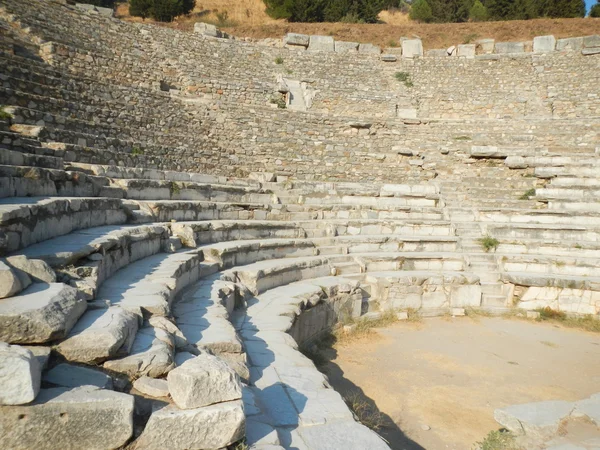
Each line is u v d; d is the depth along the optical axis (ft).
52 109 42.45
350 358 30.40
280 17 141.79
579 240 50.65
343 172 68.28
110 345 11.66
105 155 39.14
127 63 69.87
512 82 93.56
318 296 32.89
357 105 89.51
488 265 47.01
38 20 61.36
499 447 17.08
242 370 16.48
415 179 69.46
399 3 172.65
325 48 102.42
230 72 85.25
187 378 10.83
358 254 45.60
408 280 40.91
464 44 102.89
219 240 36.96
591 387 27.30
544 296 43.21
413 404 23.95
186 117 63.72
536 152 68.49
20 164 24.61
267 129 71.36
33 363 9.49
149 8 126.93
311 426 14.08
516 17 146.82
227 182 52.60
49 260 15.42
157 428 10.26
